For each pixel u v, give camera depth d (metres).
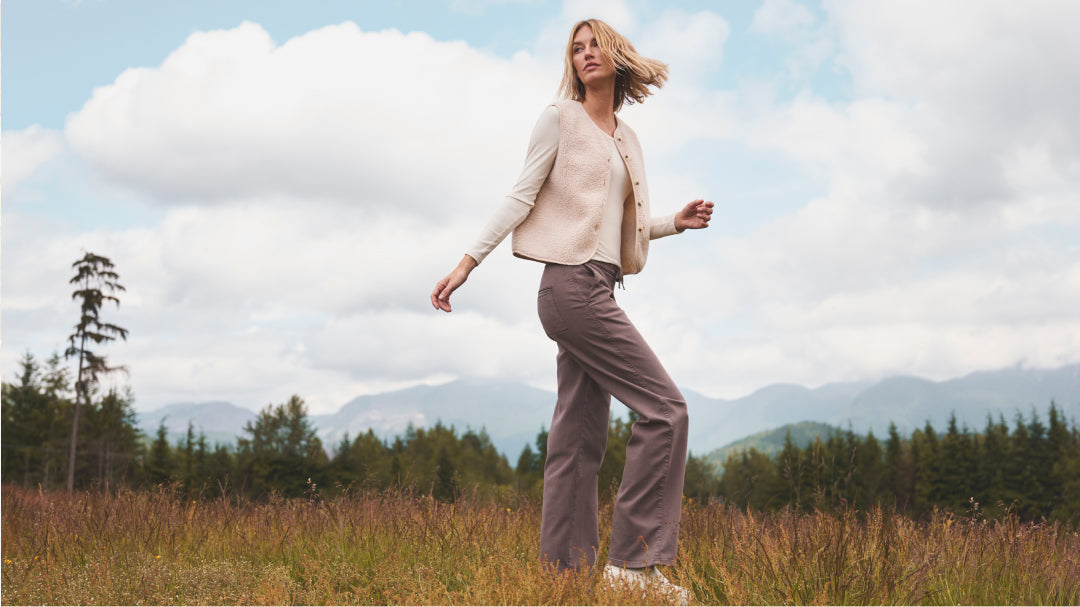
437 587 2.90
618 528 2.81
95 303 38.88
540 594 2.51
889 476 52.88
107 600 2.98
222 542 4.13
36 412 46.56
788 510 3.88
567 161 2.99
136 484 5.59
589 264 2.92
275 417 53.47
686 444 2.83
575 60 3.19
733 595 2.68
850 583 2.72
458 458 61.84
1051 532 3.39
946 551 3.19
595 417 3.08
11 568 3.33
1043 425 53.94
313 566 3.49
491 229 2.91
